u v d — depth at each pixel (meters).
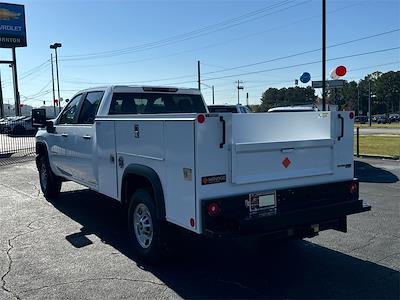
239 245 5.81
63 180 8.91
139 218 5.36
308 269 4.91
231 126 4.21
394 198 8.68
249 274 4.78
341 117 4.97
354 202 4.85
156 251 4.91
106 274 4.79
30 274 4.79
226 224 4.19
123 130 5.49
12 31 41.62
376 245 5.73
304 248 5.64
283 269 4.92
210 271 4.88
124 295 4.23
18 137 32.38
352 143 5.07
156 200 4.73
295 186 4.66
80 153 7.03
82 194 9.51
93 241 6.03
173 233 4.89
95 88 7.02
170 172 4.52
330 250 5.55
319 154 4.83
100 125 6.17
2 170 13.80
